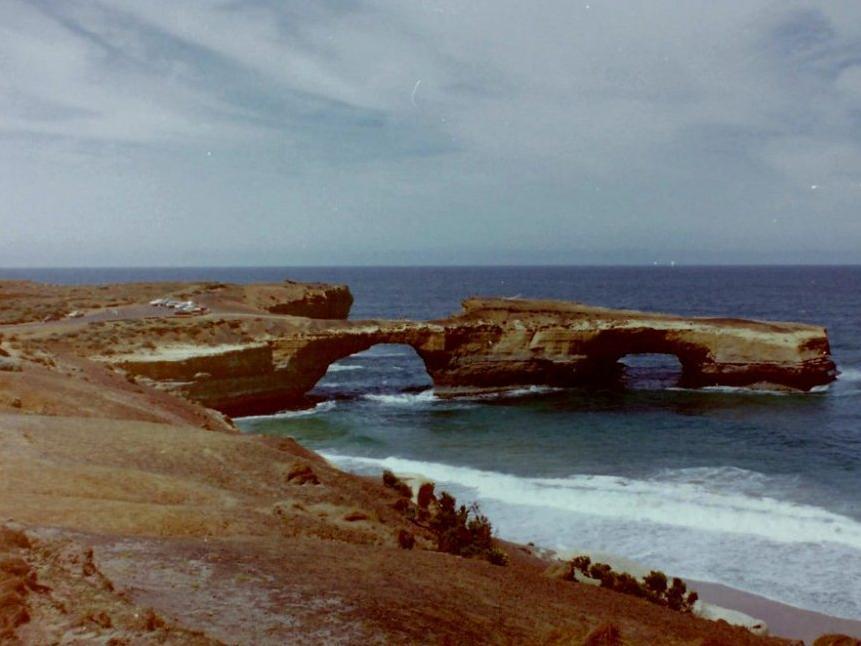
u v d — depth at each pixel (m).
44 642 6.75
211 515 13.20
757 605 22.53
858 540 27.66
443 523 19.42
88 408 23.80
